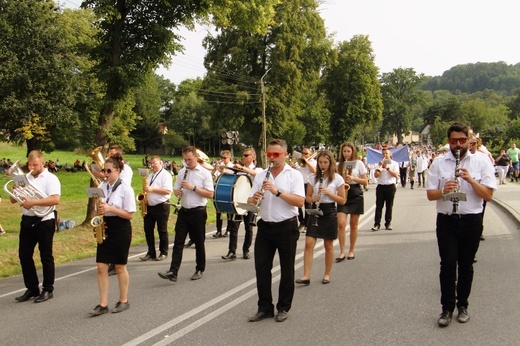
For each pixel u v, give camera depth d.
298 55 43.44
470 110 92.94
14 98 21.08
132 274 8.49
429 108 115.44
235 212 8.67
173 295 7.03
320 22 44.41
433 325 5.46
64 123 29.03
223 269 8.64
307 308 6.22
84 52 14.20
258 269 5.91
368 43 58.56
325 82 59.84
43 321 6.07
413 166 25.36
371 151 23.67
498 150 43.97
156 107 94.69
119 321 5.95
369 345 4.95
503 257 8.77
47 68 20.97
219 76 44.03
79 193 26.22
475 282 7.19
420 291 6.79
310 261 7.39
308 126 64.44
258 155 45.09
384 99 102.38
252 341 5.16
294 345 5.01
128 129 58.03
